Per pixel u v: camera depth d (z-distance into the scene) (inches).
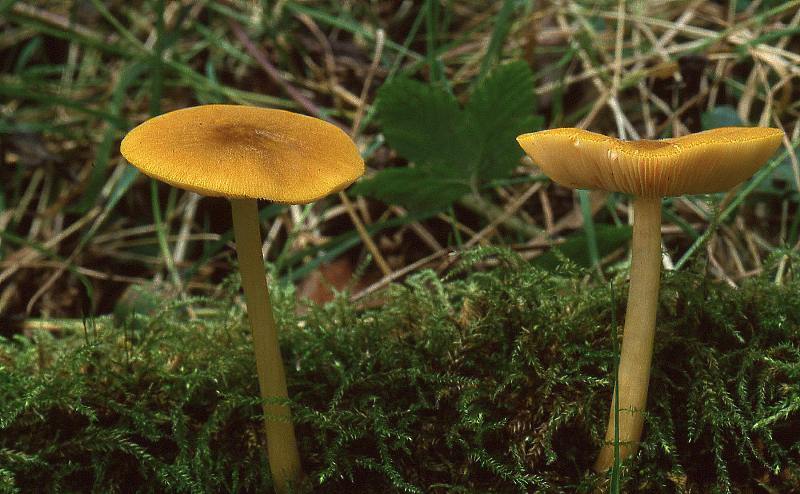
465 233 17.5
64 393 12.0
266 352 11.2
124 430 11.9
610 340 12.2
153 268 18.2
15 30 21.9
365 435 11.9
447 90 15.6
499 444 12.0
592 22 19.4
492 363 12.2
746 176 10.7
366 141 18.6
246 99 19.5
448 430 12.0
